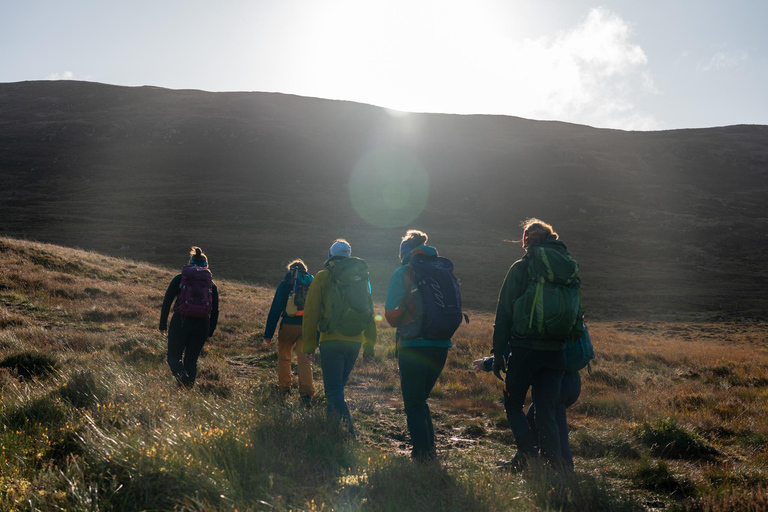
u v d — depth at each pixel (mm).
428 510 3070
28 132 118250
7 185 92312
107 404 4570
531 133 146750
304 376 6879
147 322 13242
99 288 17344
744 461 5699
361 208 95438
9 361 6945
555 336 4254
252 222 84438
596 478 4289
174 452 3211
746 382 12789
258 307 19719
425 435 4445
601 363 14469
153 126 124250
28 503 2676
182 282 7047
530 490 3787
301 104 147750
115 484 2904
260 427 4156
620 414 7809
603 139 141750
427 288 4457
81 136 118438
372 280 57844
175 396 5340
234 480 3031
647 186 111750
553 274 4230
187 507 2672
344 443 4180
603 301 55312
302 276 7305
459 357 12656
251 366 9789
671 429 6340
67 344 9109
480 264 70625
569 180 113062
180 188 97562
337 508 2924
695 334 35688
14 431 3871
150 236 72312
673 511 3902
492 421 7004
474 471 4121
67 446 3600
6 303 13516
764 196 110938
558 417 4934
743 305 55094
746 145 136000
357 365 10336
